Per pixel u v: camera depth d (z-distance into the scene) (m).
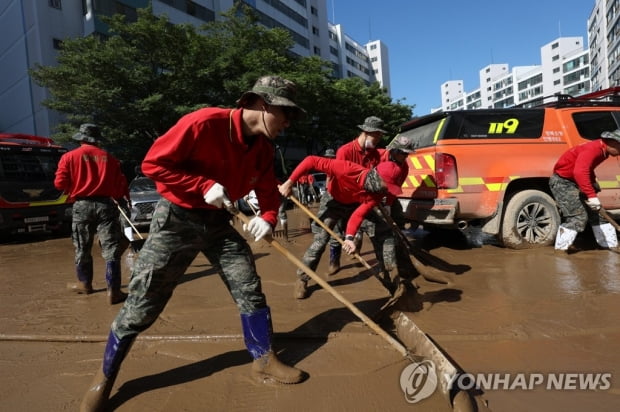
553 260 4.70
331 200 3.80
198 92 18.20
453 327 2.89
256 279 2.31
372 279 4.32
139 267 2.12
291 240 7.40
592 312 3.08
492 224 5.13
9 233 10.23
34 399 2.20
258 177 2.37
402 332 2.76
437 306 3.35
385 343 2.72
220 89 18.67
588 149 4.54
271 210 2.41
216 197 1.96
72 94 15.98
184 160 2.07
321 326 3.05
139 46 17.28
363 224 3.50
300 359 2.55
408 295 3.27
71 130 16.91
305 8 48.62
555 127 5.34
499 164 5.08
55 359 2.70
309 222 10.59
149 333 2.96
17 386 2.34
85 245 4.17
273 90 2.00
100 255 6.98
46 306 3.90
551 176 5.08
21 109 25.89
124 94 16.69
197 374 2.41
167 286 2.19
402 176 3.73
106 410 2.07
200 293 4.06
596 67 74.19
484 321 2.99
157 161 1.98
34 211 9.88
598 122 5.54
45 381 2.40
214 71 17.73
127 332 2.10
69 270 5.78
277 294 3.95
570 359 2.43
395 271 3.40
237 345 2.78
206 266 5.28
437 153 4.97
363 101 28.64
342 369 2.40
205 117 1.99
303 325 3.10
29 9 23.41
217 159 2.11
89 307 3.82
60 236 10.71
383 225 3.47
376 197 3.18
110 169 4.04
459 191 4.97
